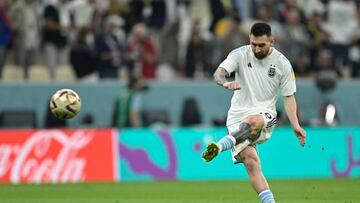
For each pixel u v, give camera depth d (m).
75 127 73.62
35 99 73.38
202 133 65.38
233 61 34.44
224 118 75.94
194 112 75.44
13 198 48.09
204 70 78.62
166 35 78.94
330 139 68.00
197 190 53.75
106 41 75.44
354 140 68.81
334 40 84.94
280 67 34.31
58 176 61.50
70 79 75.69
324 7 87.75
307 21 83.06
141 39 76.12
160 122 74.56
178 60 79.69
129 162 63.47
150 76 76.69
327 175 67.44
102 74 75.69
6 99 72.69
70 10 75.31
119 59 76.69
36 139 61.69
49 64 75.06
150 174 63.78
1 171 60.53
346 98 80.56
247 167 33.84
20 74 75.00
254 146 34.28
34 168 61.19
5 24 73.38
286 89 34.53
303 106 79.44
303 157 67.00
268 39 33.53
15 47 74.44
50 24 74.12
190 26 83.56
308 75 81.75
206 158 32.50
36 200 46.72
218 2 81.19
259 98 34.53
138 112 70.19
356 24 86.31
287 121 74.50
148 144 64.06
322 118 76.62
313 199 47.22
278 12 81.75
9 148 60.97
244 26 82.12
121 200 46.84
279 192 52.19
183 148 64.69
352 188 55.44
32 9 74.56
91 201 46.19
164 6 79.94
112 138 63.34
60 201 46.16
